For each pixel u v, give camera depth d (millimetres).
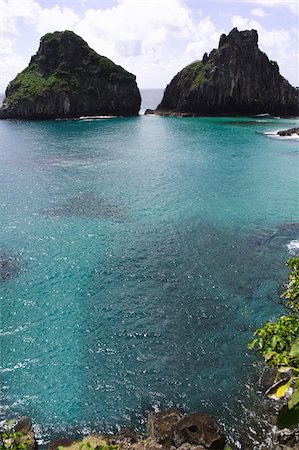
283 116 185750
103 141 113812
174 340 28859
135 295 34531
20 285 36156
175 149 100375
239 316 31203
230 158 87938
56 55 187250
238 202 57406
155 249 42781
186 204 56656
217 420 22344
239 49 179875
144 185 66562
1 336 29406
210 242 44281
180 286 35656
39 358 27328
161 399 24016
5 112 174625
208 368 26219
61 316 31766
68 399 24141
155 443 20109
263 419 22219
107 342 28828
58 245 44031
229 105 180750
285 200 58156
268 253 41312
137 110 195625
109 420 22797
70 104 176750
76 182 68562
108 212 53875
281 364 9898
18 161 86062
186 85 190750
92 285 36156
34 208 55594
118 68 191750
